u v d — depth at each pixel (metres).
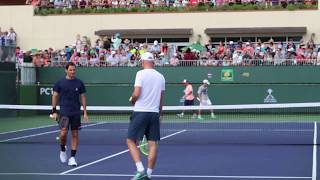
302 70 30.12
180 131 20.92
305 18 35.16
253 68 30.50
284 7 35.31
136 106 9.54
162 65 31.27
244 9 35.66
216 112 30.97
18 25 37.59
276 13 35.41
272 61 30.56
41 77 31.89
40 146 15.93
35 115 30.94
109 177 10.49
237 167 11.72
